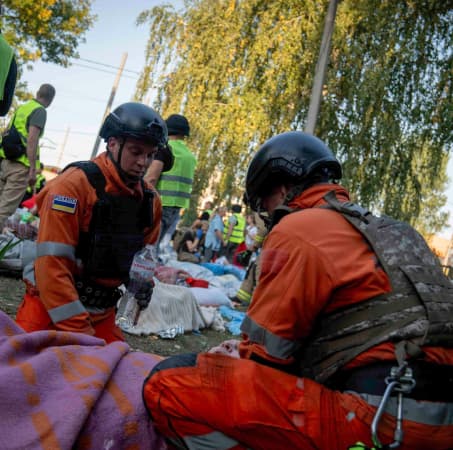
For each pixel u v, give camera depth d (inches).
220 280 359.6
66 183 115.3
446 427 73.2
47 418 80.0
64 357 89.6
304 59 553.0
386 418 71.7
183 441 81.3
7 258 231.1
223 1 631.2
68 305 113.4
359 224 79.1
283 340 76.5
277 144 90.6
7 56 132.9
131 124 116.3
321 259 75.7
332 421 73.2
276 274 77.9
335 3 451.2
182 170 256.2
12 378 81.1
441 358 72.8
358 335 74.9
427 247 79.9
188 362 81.7
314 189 88.2
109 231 118.6
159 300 213.8
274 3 576.1
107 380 89.7
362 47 539.5
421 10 535.2
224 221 642.2
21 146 251.0
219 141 602.2
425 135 534.0
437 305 73.4
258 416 75.0
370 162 535.8
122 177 119.3
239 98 581.3
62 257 114.1
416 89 529.3
